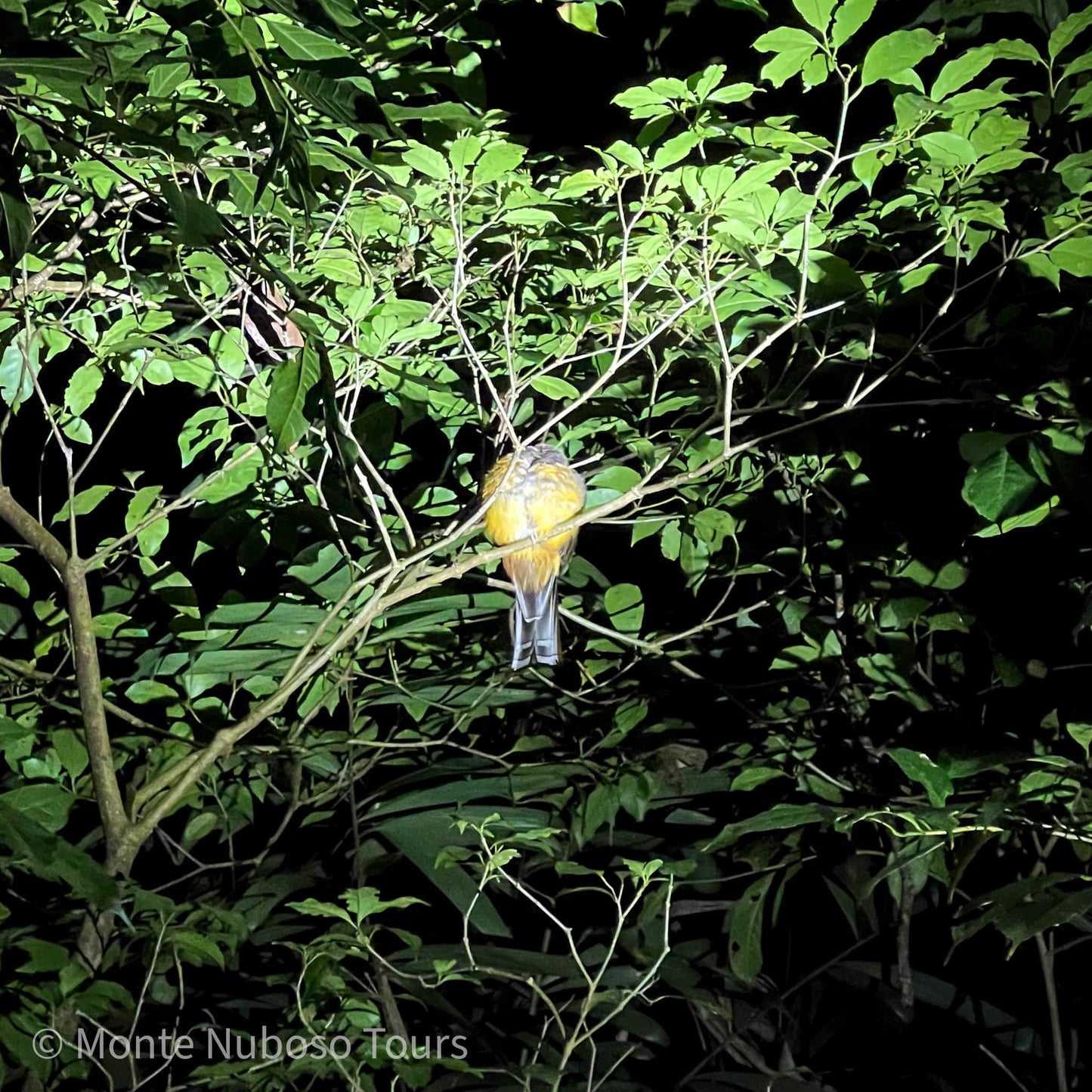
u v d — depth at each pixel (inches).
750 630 186.2
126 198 124.4
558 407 159.5
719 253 118.3
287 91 103.5
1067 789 123.6
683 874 140.5
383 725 204.7
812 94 159.8
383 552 152.8
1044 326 129.7
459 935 191.3
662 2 181.2
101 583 192.4
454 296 117.5
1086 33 138.4
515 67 186.1
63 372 193.6
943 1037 184.9
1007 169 114.5
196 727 157.2
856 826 166.6
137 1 99.9
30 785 137.8
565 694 172.7
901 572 156.6
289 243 121.4
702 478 150.9
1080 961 179.9
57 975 130.0
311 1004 127.2
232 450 145.2
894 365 130.0
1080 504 125.4
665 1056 192.2
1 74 84.6
